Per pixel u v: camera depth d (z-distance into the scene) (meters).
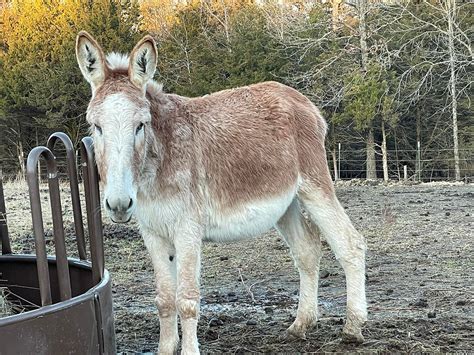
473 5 26.45
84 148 3.94
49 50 27.16
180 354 4.62
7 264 4.60
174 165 4.19
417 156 24.70
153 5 33.72
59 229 3.40
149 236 4.37
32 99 25.38
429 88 24.66
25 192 16.75
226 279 7.23
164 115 4.28
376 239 9.36
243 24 27.08
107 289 3.63
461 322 5.27
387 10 26.00
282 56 26.56
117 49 25.88
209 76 26.50
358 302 4.85
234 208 4.53
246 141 4.63
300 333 4.95
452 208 12.77
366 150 26.12
